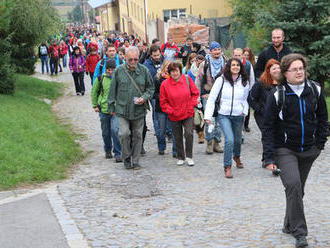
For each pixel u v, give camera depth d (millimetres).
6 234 9680
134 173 14703
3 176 13500
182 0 74562
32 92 33531
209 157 16297
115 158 16250
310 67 25297
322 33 25531
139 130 15109
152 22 73188
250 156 16188
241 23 46938
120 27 115625
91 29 127000
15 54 41125
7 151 15164
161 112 16516
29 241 9297
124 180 13922
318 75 25875
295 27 25141
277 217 10352
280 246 8766
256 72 16219
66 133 20516
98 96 16266
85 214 10938
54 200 11945
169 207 11430
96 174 14711
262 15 26078
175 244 9125
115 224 10297
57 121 24688
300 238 8555
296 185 8500
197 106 16156
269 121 8648
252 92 14047
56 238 9445
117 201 11961
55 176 14312
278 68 13578
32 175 13891
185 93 14961
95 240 9359
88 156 17281
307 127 8578
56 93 35344
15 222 10359
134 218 10703
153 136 20156
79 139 20188
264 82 13766
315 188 12539
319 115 8734
